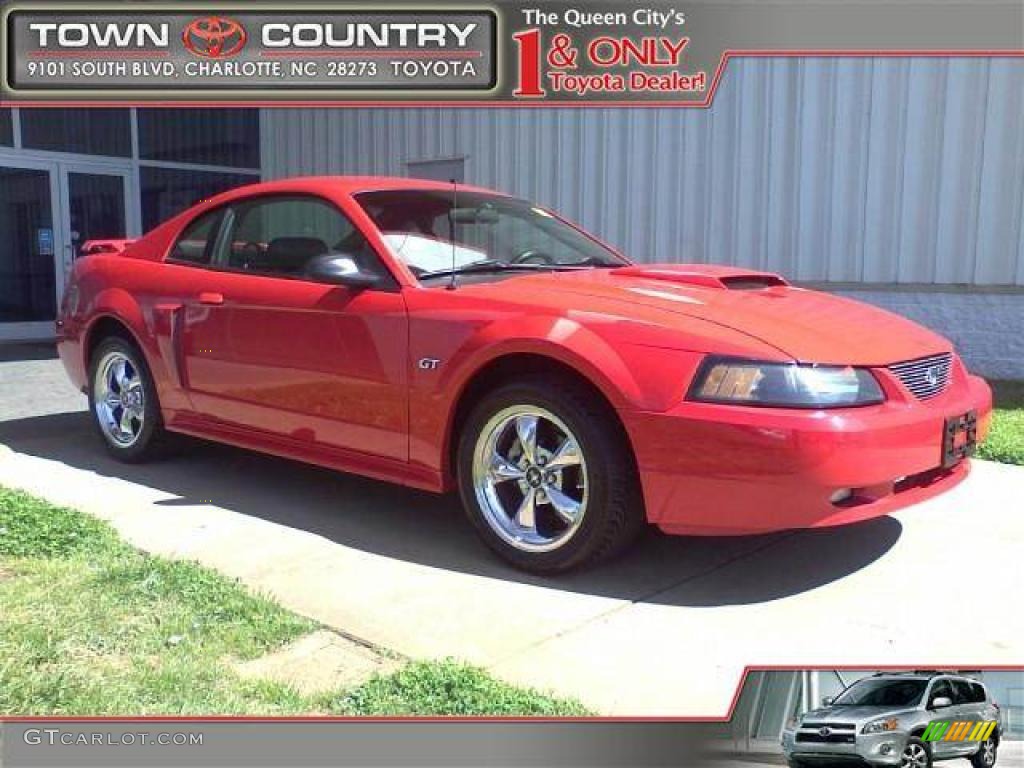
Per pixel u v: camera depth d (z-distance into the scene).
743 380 3.02
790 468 2.94
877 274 8.32
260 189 4.56
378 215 4.10
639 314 3.31
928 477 3.40
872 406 3.13
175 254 4.87
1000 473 4.88
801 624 3.01
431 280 3.85
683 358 3.12
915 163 8.05
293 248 4.27
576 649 2.83
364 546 3.76
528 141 10.27
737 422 2.98
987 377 7.93
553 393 3.29
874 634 2.94
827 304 3.80
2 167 10.88
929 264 8.09
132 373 5.11
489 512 3.53
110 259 5.20
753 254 8.88
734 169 8.91
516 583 3.36
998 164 7.73
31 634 2.79
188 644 2.77
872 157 8.23
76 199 11.61
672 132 9.23
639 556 3.64
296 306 4.05
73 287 5.34
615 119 9.58
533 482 3.44
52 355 9.53
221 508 4.27
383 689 2.53
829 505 3.00
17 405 6.80
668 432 3.07
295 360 4.06
